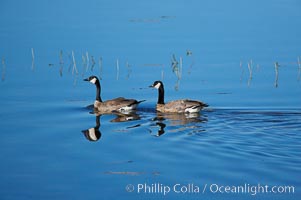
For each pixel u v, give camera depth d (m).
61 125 23.53
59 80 30.39
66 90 28.81
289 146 19.91
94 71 31.62
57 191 17.08
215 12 44.31
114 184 17.48
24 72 31.59
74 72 31.62
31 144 21.20
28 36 38.12
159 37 37.25
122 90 28.84
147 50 34.53
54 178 18.05
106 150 20.38
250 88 28.30
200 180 17.50
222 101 26.38
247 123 22.84
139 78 30.41
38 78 30.64
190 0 49.16
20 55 34.34
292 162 18.44
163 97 26.08
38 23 41.56
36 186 17.45
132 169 18.55
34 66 32.50
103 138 21.69
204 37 37.03
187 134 21.59
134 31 38.72
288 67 31.28
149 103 27.06
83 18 42.75
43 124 23.67
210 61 32.59
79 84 29.80
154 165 18.78
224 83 29.19
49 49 35.31
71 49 35.09
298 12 43.47
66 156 19.92
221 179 17.48
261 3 47.38
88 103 26.92
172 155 19.56
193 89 28.41
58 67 32.41
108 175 18.16
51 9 46.50
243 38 36.69
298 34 37.28
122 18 42.50
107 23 41.03
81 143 21.23
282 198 16.17
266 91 27.73
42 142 21.42
